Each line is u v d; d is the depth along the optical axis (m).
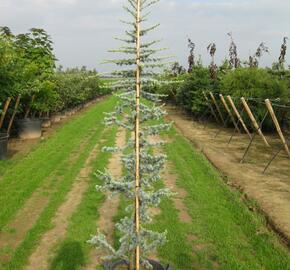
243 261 6.96
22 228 8.43
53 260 6.99
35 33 22.34
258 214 9.33
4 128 19.88
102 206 9.70
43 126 24.09
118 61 4.44
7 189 11.00
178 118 30.03
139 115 4.62
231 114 20.17
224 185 11.48
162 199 10.11
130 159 4.74
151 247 4.88
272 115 13.01
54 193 10.68
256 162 14.79
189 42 32.69
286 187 11.44
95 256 7.12
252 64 26.92
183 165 13.92
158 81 4.50
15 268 6.72
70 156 15.59
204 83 26.06
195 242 7.69
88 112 34.28
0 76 15.30
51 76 23.34
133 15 4.45
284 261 6.88
